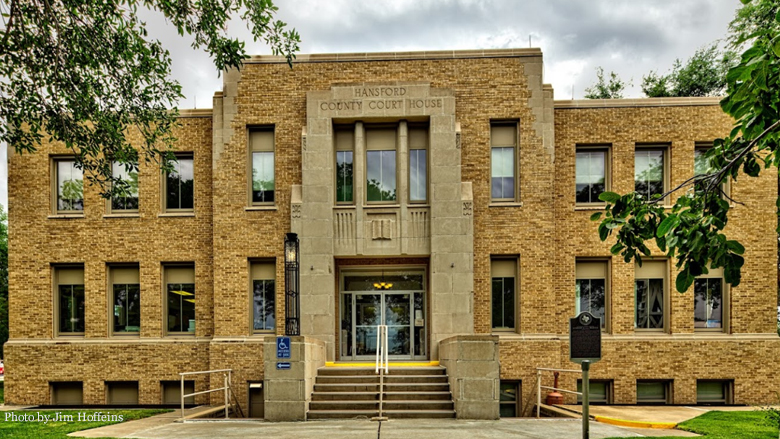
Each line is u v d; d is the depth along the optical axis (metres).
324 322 17.92
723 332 18.88
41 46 12.26
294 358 13.70
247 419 14.18
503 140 19.11
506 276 18.84
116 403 19.14
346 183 19.00
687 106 19.16
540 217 18.56
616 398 18.41
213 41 12.40
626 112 19.23
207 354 18.98
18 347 19.14
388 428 11.91
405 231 18.31
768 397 18.30
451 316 17.81
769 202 18.69
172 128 19.67
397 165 18.78
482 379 13.41
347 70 19.05
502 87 18.86
